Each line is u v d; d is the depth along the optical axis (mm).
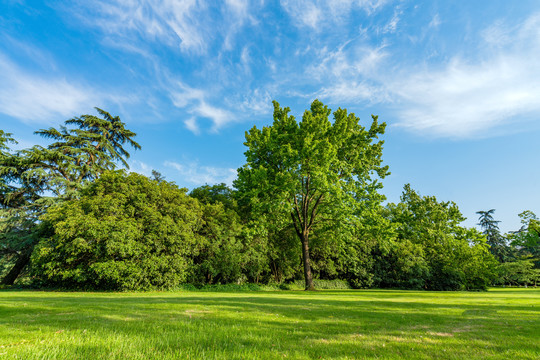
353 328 5934
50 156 26969
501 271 55594
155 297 13711
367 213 26500
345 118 27062
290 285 32156
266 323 6227
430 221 44625
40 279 22078
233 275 28656
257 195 26859
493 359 3539
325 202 27000
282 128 28719
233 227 28688
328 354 3676
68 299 11617
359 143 28500
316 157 24609
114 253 19703
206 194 35094
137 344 3863
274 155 27125
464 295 21156
